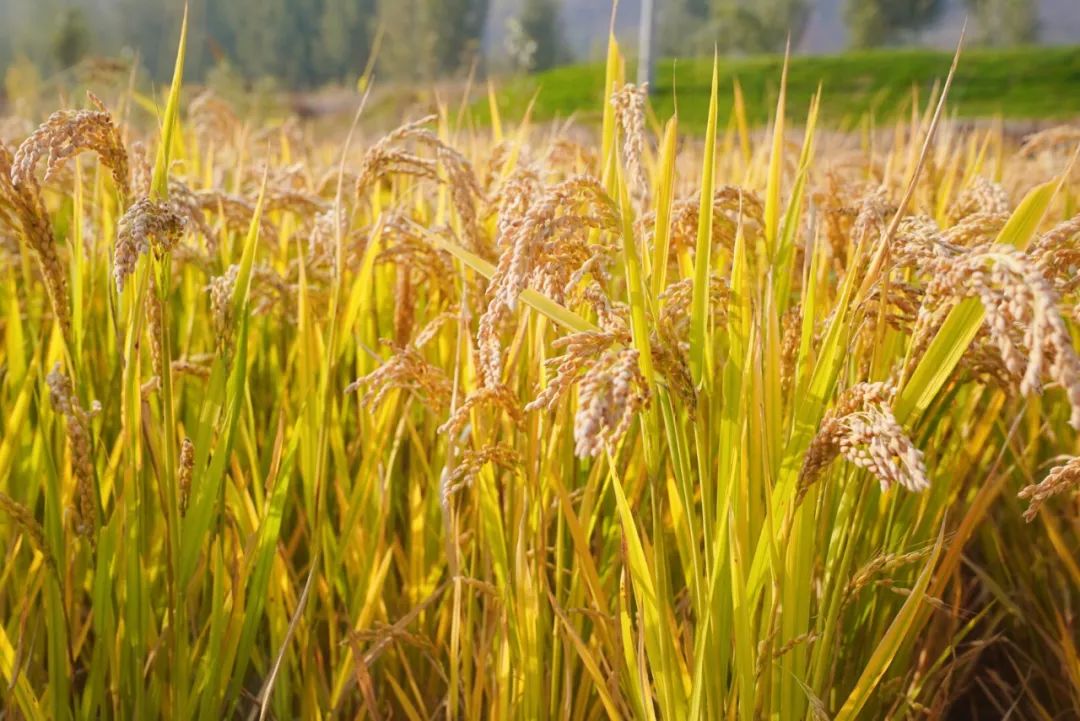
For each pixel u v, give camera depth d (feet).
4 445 4.45
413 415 5.25
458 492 4.71
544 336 4.20
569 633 4.01
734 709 3.80
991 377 4.10
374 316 5.58
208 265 5.14
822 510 3.92
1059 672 4.91
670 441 3.67
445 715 4.69
